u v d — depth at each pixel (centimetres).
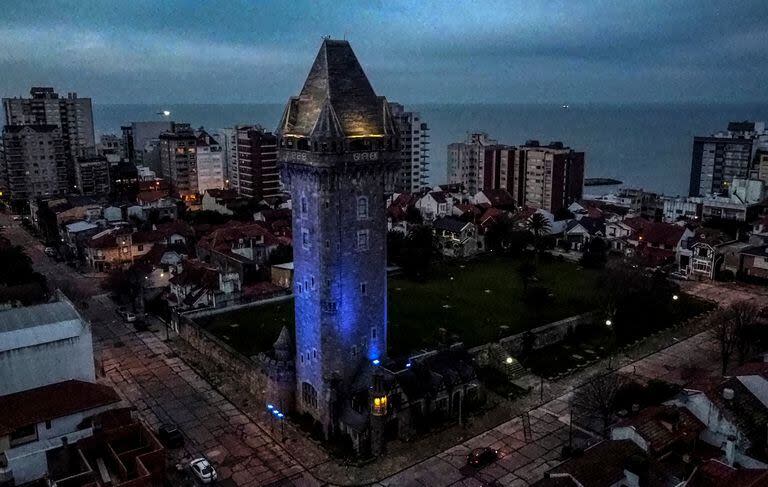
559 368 9969
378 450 7531
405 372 8231
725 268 14800
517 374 9725
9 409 7100
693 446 6656
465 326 11419
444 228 17050
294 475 7250
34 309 8188
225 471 7331
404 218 19500
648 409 6988
